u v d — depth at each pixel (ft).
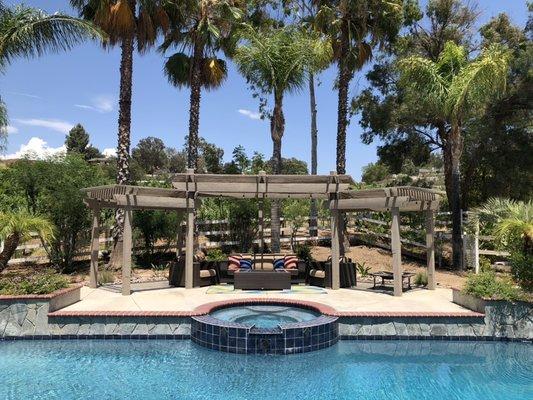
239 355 26.11
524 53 65.10
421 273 45.93
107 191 38.58
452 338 29.50
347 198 41.75
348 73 60.44
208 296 37.35
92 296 36.65
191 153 58.75
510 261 32.94
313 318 30.40
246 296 37.52
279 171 57.36
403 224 67.31
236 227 65.92
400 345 28.53
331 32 59.82
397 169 79.15
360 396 20.83
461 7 68.33
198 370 23.84
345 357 26.20
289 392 21.15
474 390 21.68
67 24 39.70
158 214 57.88
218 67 62.23
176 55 59.77
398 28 61.52
